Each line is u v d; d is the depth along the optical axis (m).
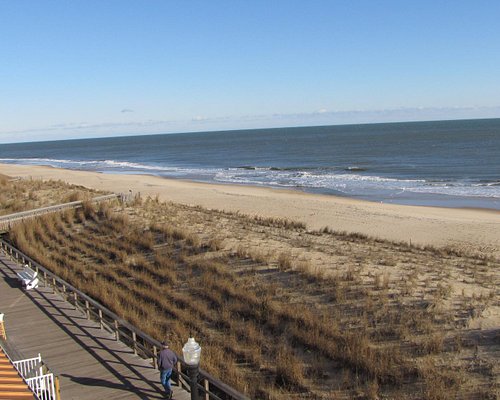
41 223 24.66
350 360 10.70
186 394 9.29
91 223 25.08
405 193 45.09
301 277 15.46
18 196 33.06
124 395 9.25
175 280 16.31
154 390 9.45
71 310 13.90
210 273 16.50
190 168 79.56
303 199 40.78
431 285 14.62
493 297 13.41
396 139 138.50
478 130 167.88
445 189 46.66
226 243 20.11
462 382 9.56
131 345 12.03
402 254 20.06
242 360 11.45
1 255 20.42
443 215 33.88
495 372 9.75
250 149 127.38
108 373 10.13
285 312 12.95
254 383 10.44
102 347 11.41
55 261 19.31
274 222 27.67
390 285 14.52
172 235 21.19
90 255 20.17
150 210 27.94
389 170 65.00
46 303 14.48
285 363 10.81
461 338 11.09
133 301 14.83
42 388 8.52
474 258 20.36
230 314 13.55
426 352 10.67
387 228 28.95
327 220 31.41
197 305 14.29
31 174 67.38
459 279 15.71
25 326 12.69
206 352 11.49
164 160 102.50
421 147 104.19
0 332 11.41
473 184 49.34
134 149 159.12
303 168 71.44
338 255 18.80
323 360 11.05
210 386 10.29
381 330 11.76
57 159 122.44
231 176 63.66
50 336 12.04
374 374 10.13
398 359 10.45
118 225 23.55
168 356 9.07
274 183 54.56
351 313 12.84
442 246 24.14
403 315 12.32
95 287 15.86
